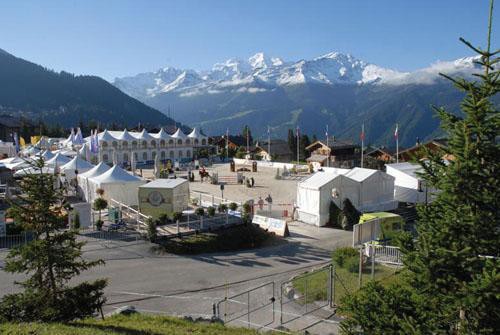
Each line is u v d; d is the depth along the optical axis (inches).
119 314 711.7
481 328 403.5
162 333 586.2
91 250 1117.1
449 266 420.2
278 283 927.0
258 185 2341.3
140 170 2906.0
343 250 1030.4
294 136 4557.1
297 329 695.7
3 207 1480.1
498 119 409.4
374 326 444.1
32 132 5364.2
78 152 2613.2
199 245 1174.3
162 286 911.7
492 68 417.1
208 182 2450.8
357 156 3747.5
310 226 1499.8
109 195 1595.7
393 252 960.3
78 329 535.2
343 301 492.4
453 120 445.1
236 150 4266.7
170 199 1389.0
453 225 428.1
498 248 420.5
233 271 1016.9
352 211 1488.7
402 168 1814.7
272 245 1253.7
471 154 423.2
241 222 1334.9
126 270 1002.1
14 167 2199.8
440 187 443.2
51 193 574.9
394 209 1673.2
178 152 3668.8
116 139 3339.1
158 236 1189.7
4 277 920.3
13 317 550.9
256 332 655.1
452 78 432.5
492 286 372.2
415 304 444.8
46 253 564.4
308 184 1546.5
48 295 568.4
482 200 415.5
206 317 713.6
